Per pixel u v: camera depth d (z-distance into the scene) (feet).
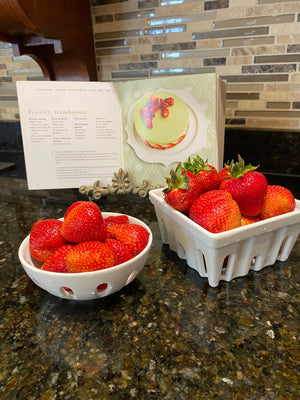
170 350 1.24
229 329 1.34
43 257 1.53
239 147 3.17
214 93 2.09
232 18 2.77
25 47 2.75
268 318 1.40
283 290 1.58
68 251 1.40
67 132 2.32
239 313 1.43
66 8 2.61
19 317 1.44
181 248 1.83
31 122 2.28
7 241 2.18
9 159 4.17
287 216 1.59
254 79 2.91
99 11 3.09
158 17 2.96
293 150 3.00
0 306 1.52
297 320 1.38
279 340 1.28
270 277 1.69
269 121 3.02
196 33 2.91
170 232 1.87
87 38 3.07
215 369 1.15
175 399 1.04
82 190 2.45
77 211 1.46
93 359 1.20
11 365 1.19
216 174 1.77
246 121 3.09
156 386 1.09
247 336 1.30
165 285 1.64
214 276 1.56
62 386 1.10
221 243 1.42
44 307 1.50
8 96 4.05
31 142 2.32
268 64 2.83
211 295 1.55
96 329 1.35
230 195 1.56
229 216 1.45
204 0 2.78
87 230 1.44
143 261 1.50
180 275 1.72
